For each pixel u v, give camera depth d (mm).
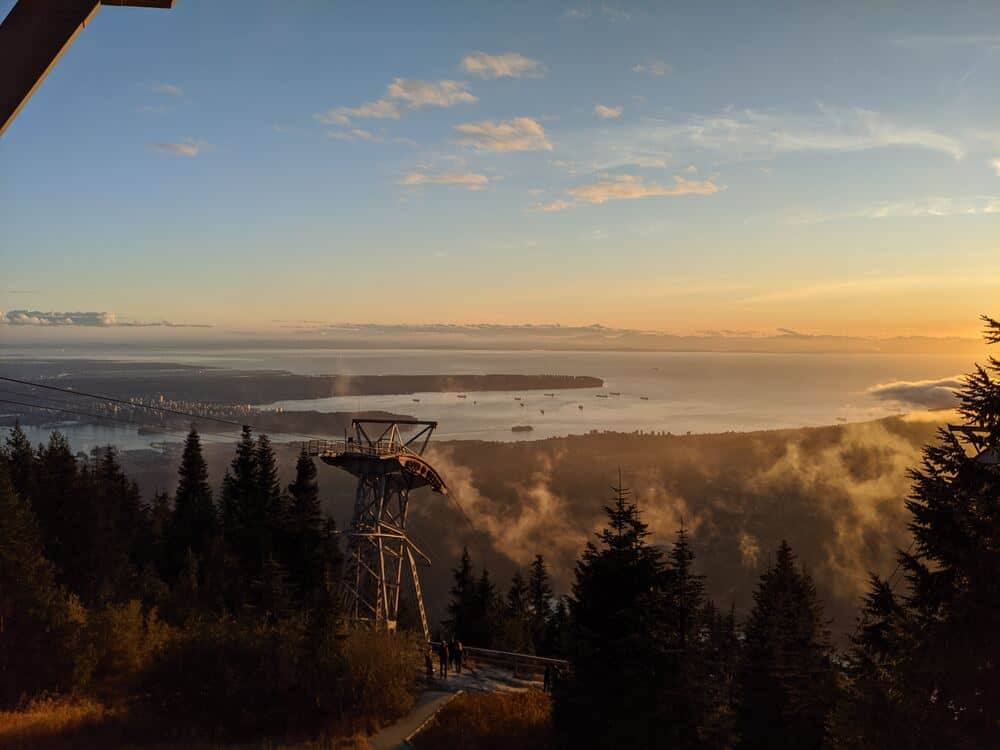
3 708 25719
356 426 58344
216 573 54312
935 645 16172
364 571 53281
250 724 26156
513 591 93938
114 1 4434
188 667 27094
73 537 53594
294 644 28984
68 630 28469
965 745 15195
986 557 15859
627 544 23812
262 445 73750
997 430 16375
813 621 34812
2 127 4191
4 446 66750
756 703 29141
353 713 27797
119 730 24297
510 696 32719
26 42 4273
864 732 17094
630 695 21938
